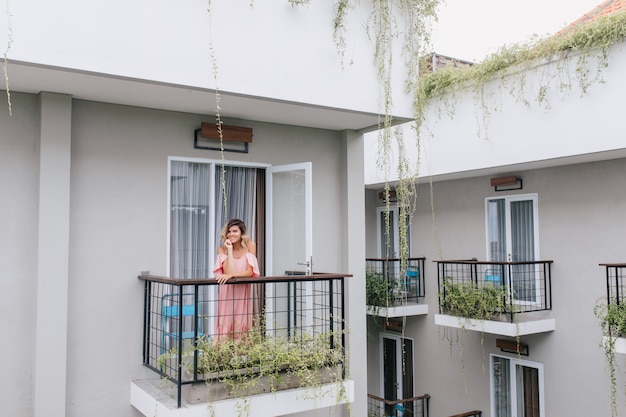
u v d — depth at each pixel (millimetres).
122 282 5156
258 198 6250
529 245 9195
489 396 9648
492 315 8734
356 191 6668
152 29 4395
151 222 5352
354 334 6473
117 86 4574
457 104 8867
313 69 5234
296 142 6402
